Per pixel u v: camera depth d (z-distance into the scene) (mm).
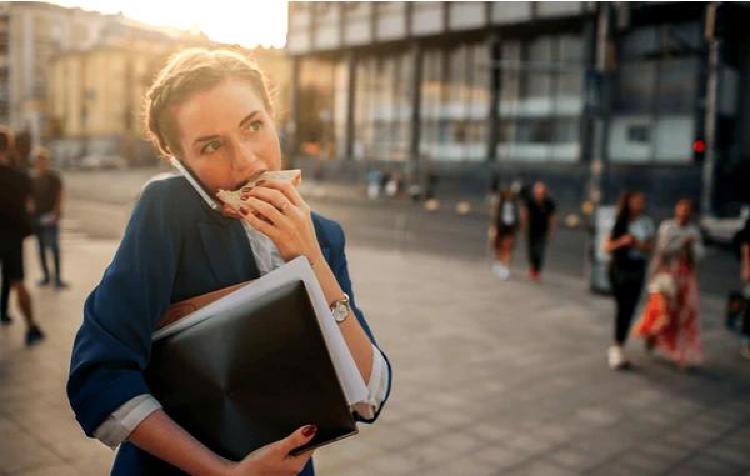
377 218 27062
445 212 32094
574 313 8961
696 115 33812
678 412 5125
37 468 3580
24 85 83750
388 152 48656
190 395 917
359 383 1015
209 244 1051
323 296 987
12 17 82812
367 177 48344
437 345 6938
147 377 954
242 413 900
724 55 34094
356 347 1063
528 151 40656
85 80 77500
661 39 34781
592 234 10594
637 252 6305
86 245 13617
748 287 7117
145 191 1041
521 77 40750
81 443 3924
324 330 988
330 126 52906
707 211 23484
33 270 10414
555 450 4270
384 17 46094
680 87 34438
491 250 16172
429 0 43156
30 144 7633
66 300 8141
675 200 33656
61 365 5422
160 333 976
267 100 1104
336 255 1258
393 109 48312
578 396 5438
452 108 44531
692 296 6465
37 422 4215
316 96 52969
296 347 911
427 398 5215
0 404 4496
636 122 35875
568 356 6727
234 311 923
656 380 6000
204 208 1058
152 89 1063
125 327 939
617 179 35375
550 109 39625
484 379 5797
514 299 9875
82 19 84688
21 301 6047
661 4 33188
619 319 6402
